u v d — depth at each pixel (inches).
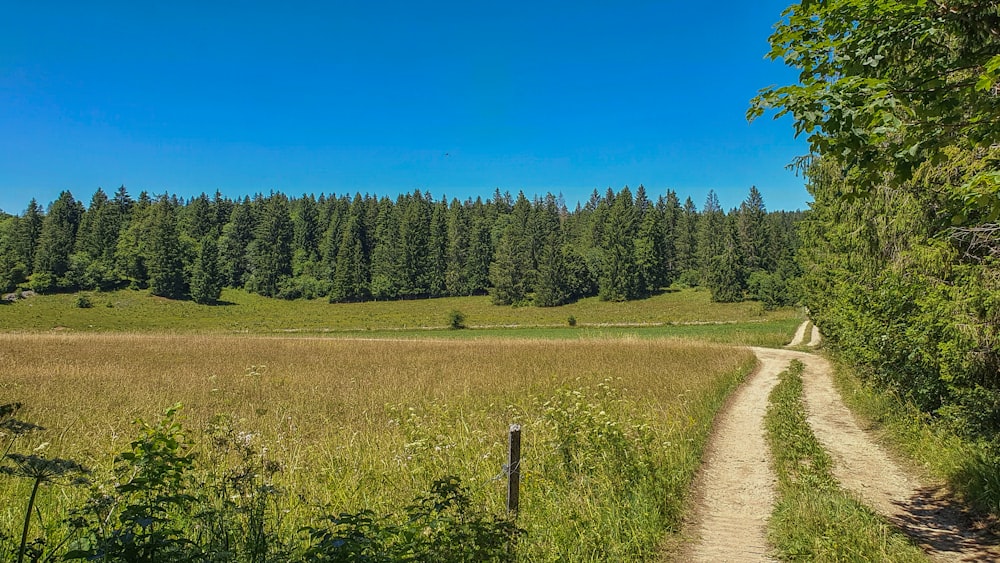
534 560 187.9
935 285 341.4
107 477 229.6
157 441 165.5
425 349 1380.4
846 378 748.0
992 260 291.0
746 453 382.0
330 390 660.7
